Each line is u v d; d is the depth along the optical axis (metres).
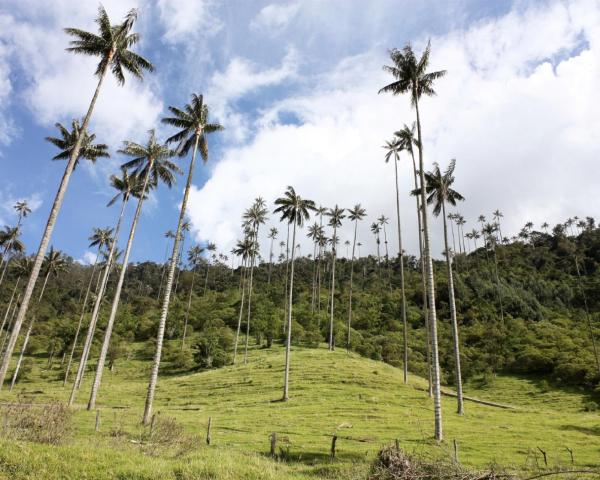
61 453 11.48
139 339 86.81
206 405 38.72
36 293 111.62
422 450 20.53
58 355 77.81
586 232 138.00
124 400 43.62
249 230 83.44
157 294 127.38
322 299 105.88
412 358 71.31
